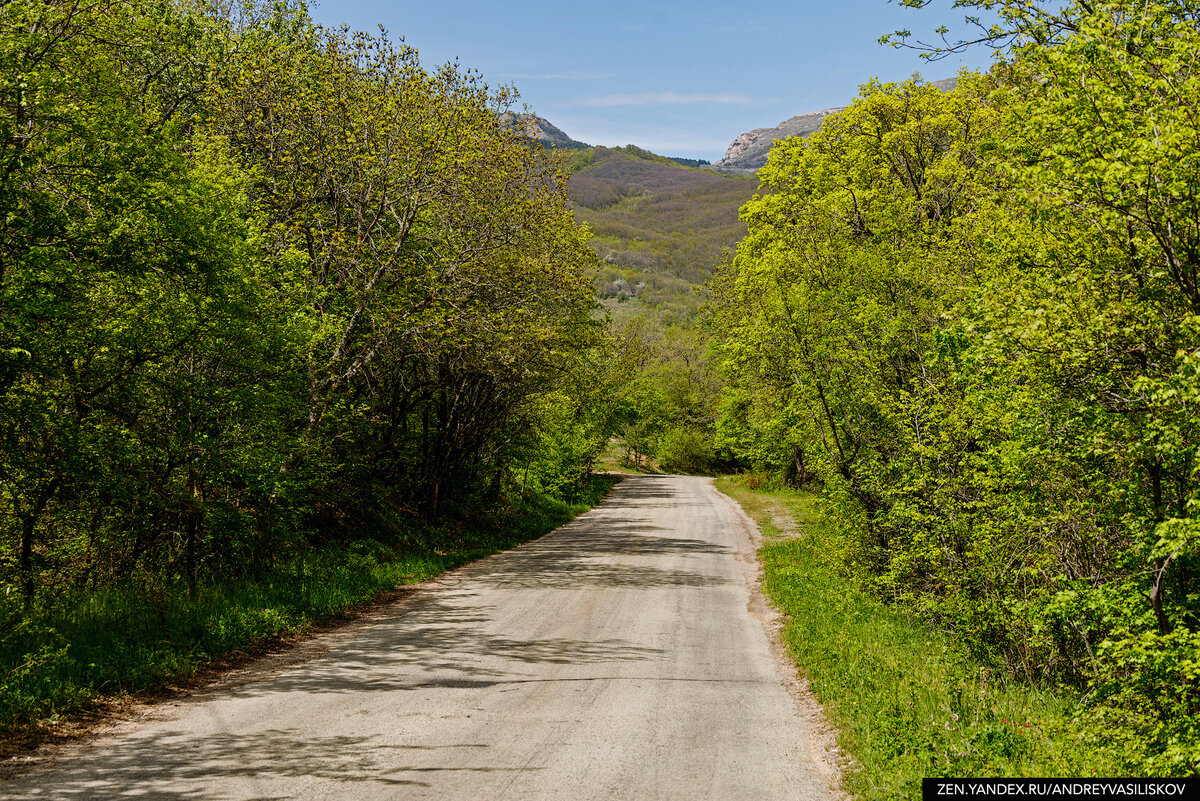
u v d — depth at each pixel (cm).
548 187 2081
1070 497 901
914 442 1257
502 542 2572
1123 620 734
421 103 1827
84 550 1308
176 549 1403
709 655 1108
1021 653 1032
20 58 1110
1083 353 692
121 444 1228
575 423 4141
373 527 2081
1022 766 596
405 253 2030
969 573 1100
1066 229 780
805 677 988
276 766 619
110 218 1140
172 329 1242
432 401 2578
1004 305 777
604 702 846
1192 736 598
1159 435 687
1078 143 696
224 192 1347
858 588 1529
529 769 629
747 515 3706
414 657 1052
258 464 1369
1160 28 695
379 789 574
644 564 2112
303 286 1622
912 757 633
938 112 2423
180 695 844
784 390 1806
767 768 651
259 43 1828
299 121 1792
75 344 1128
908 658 1002
